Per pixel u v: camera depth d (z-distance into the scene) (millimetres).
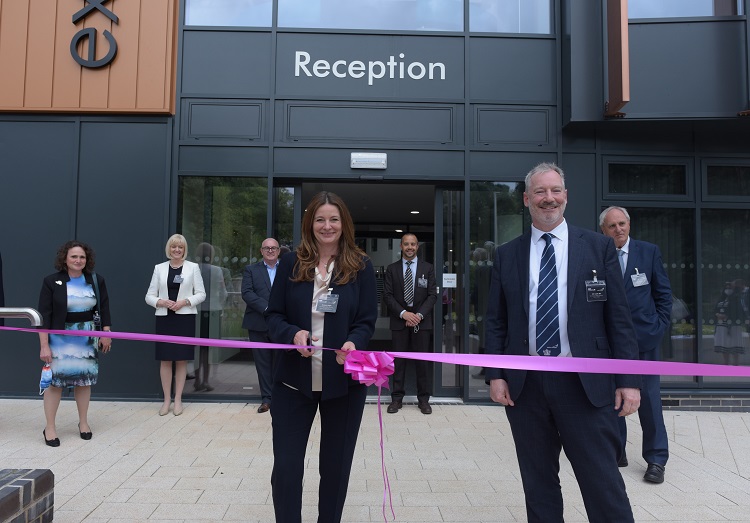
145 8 5824
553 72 6023
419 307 5590
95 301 4426
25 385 5699
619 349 2285
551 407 2312
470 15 6059
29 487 2414
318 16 6027
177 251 5270
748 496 3398
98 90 5789
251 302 5320
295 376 2387
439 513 3090
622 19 5254
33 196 5812
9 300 5746
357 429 2467
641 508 3211
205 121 5891
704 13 5715
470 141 5965
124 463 3840
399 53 5996
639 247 3797
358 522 2959
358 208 9969
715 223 6102
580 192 5957
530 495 2371
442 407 5703
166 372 5266
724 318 6027
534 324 2398
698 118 5586
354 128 5941
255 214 5906
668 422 5301
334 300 2408
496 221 6004
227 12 5992
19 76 5789
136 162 5828
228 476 3598
